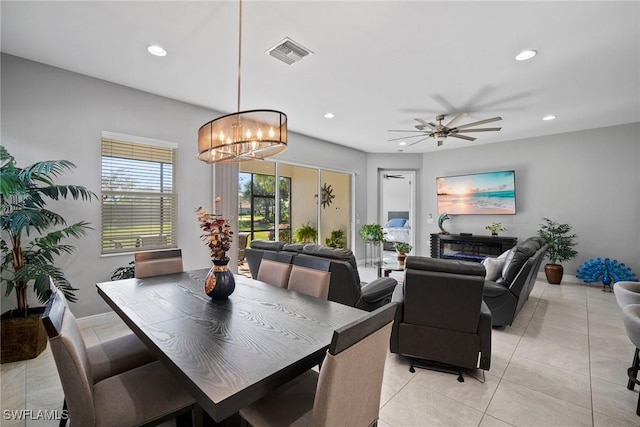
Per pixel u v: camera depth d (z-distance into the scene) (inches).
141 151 142.7
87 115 125.6
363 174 280.1
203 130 83.1
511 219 235.8
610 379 88.0
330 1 80.4
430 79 128.0
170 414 51.4
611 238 196.4
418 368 94.7
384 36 96.6
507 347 108.6
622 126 192.4
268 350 48.8
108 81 130.7
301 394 53.1
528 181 227.6
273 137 76.5
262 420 47.4
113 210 134.3
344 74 123.2
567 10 84.2
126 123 135.9
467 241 246.4
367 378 45.5
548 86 134.6
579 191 207.5
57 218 108.0
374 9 83.6
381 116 177.2
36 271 94.7
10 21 89.6
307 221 235.1
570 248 209.3
